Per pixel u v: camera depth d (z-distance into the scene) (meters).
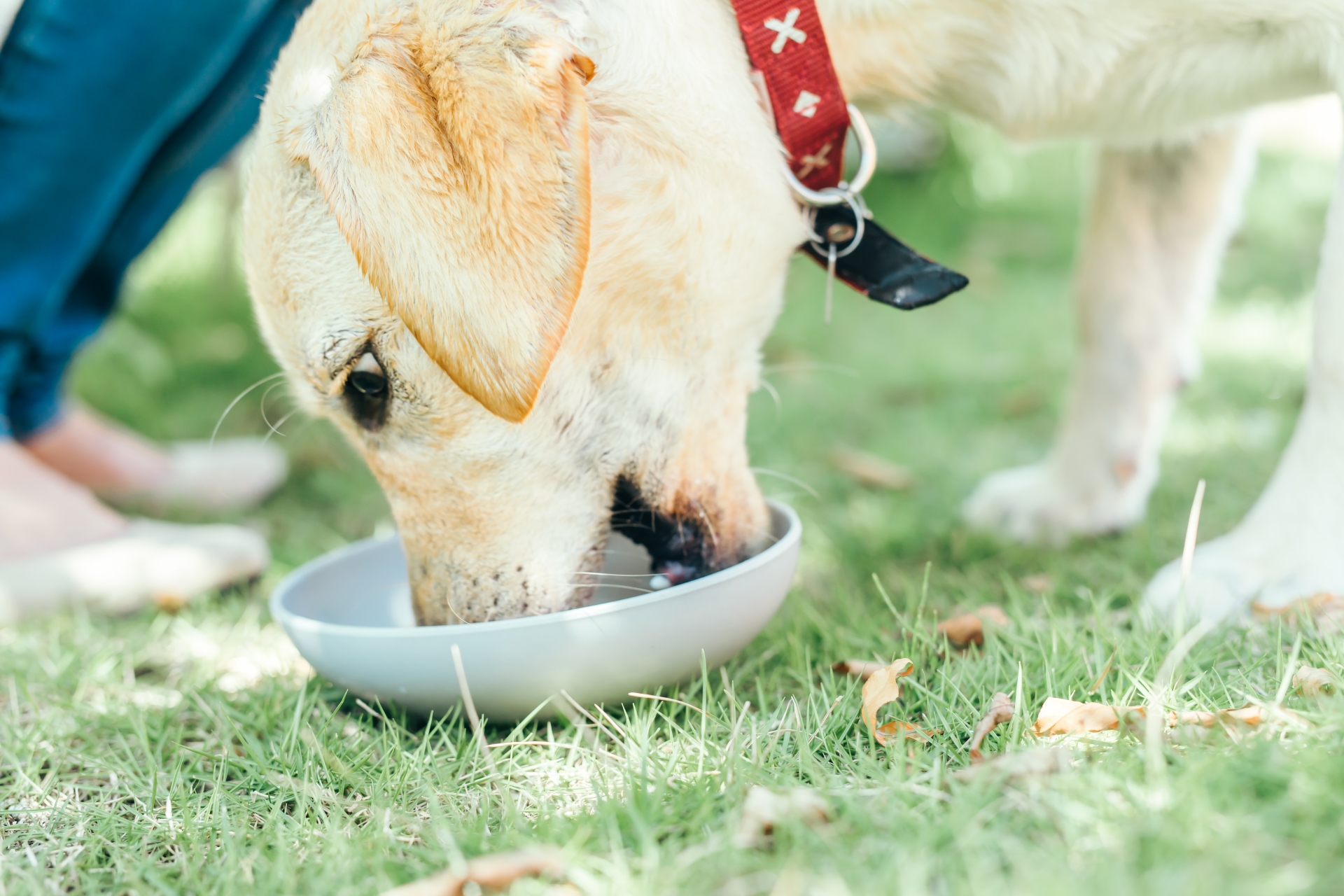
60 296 2.26
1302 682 1.31
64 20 1.99
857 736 1.34
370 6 1.48
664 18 1.54
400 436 1.57
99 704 1.72
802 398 3.46
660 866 1.08
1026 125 1.83
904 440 2.98
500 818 1.26
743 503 1.69
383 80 1.32
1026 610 1.81
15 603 2.07
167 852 1.28
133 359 3.92
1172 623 1.56
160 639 2.02
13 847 1.32
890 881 0.97
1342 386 1.51
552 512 1.57
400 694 1.46
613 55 1.50
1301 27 1.55
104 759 1.52
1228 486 2.31
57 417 2.66
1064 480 2.23
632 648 1.39
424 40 1.34
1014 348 3.76
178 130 2.37
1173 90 1.70
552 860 1.08
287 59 1.55
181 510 2.81
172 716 1.63
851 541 2.26
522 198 1.28
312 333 1.52
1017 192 6.34
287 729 1.53
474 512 1.57
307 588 1.75
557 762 1.37
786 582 1.55
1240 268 4.47
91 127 2.09
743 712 1.39
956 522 2.34
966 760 1.26
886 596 1.69
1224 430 2.70
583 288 1.49
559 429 1.54
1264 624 1.49
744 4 1.58
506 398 1.29
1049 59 1.70
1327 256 1.53
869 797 1.17
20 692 1.78
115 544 2.17
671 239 1.53
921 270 1.71
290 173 1.49
